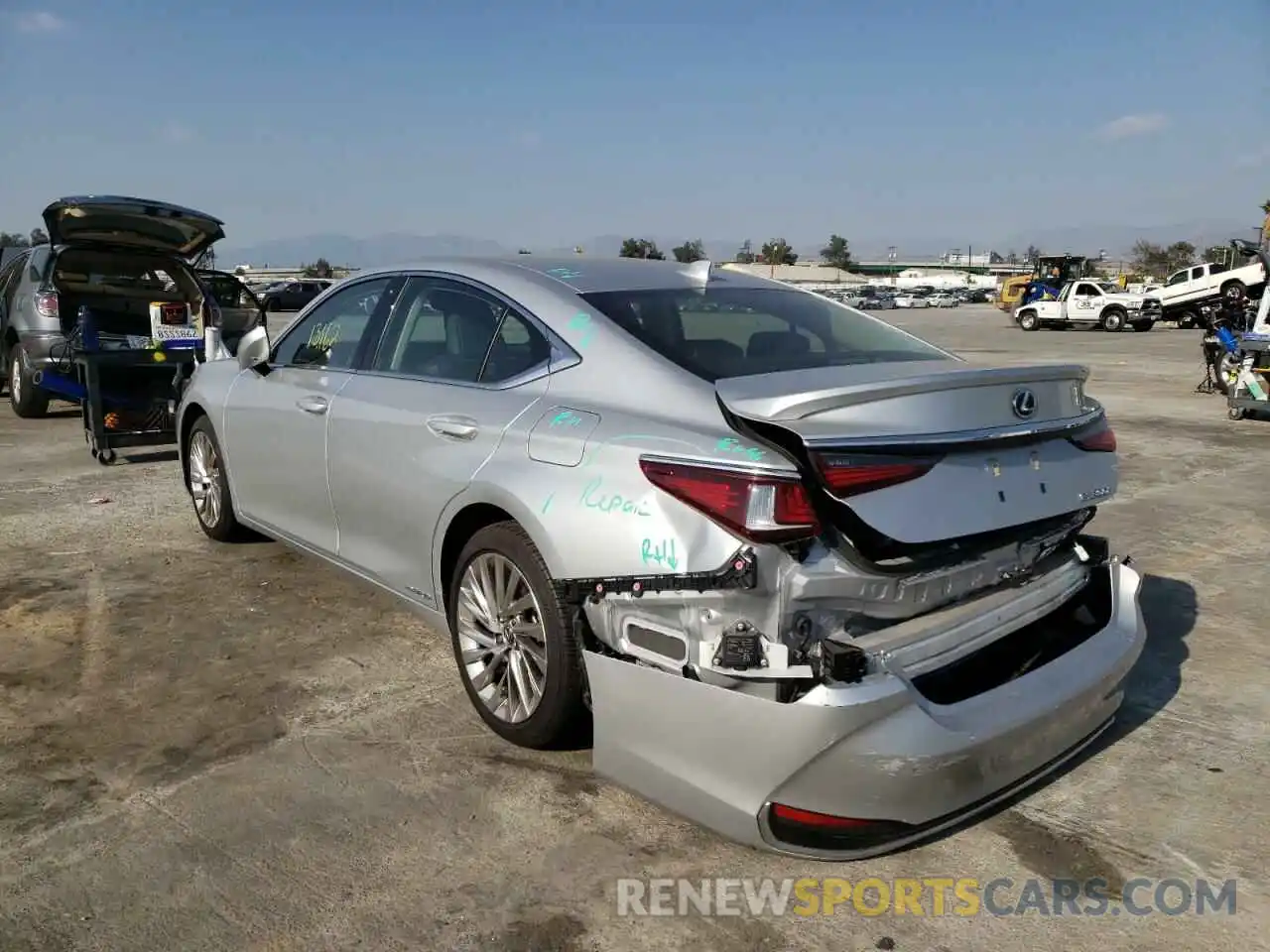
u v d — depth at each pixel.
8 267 11.42
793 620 2.58
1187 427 11.10
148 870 2.73
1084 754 3.47
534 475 3.11
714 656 2.57
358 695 3.84
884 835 2.59
